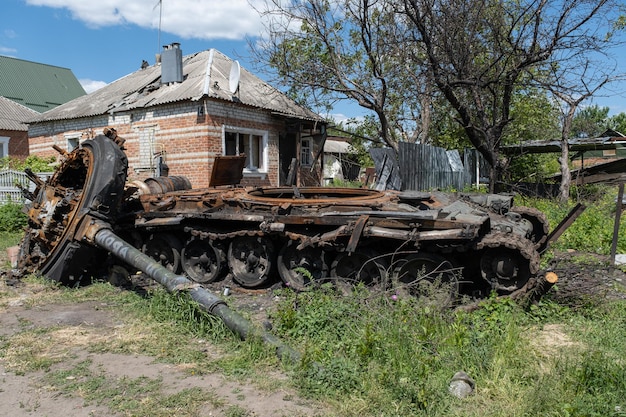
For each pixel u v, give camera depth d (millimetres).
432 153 15188
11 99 29062
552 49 11500
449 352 4133
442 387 3668
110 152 7141
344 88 14750
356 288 5586
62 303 6129
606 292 5977
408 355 3992
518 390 3609
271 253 6574
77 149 7688
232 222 6906
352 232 5688
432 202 6773
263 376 4023
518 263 5398
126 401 3643
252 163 15312
